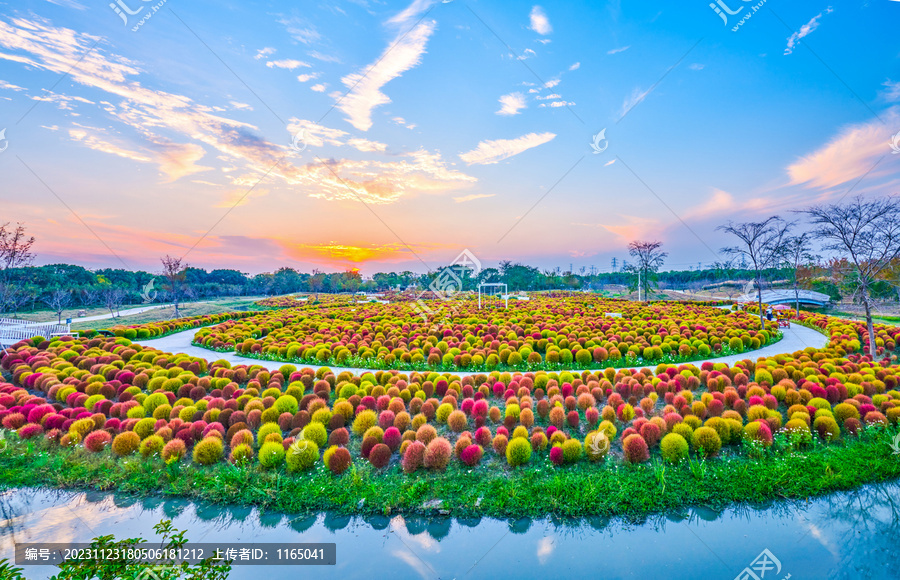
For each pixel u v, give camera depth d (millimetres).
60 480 11266
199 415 14484
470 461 11484
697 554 8734
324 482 10906
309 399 15734
